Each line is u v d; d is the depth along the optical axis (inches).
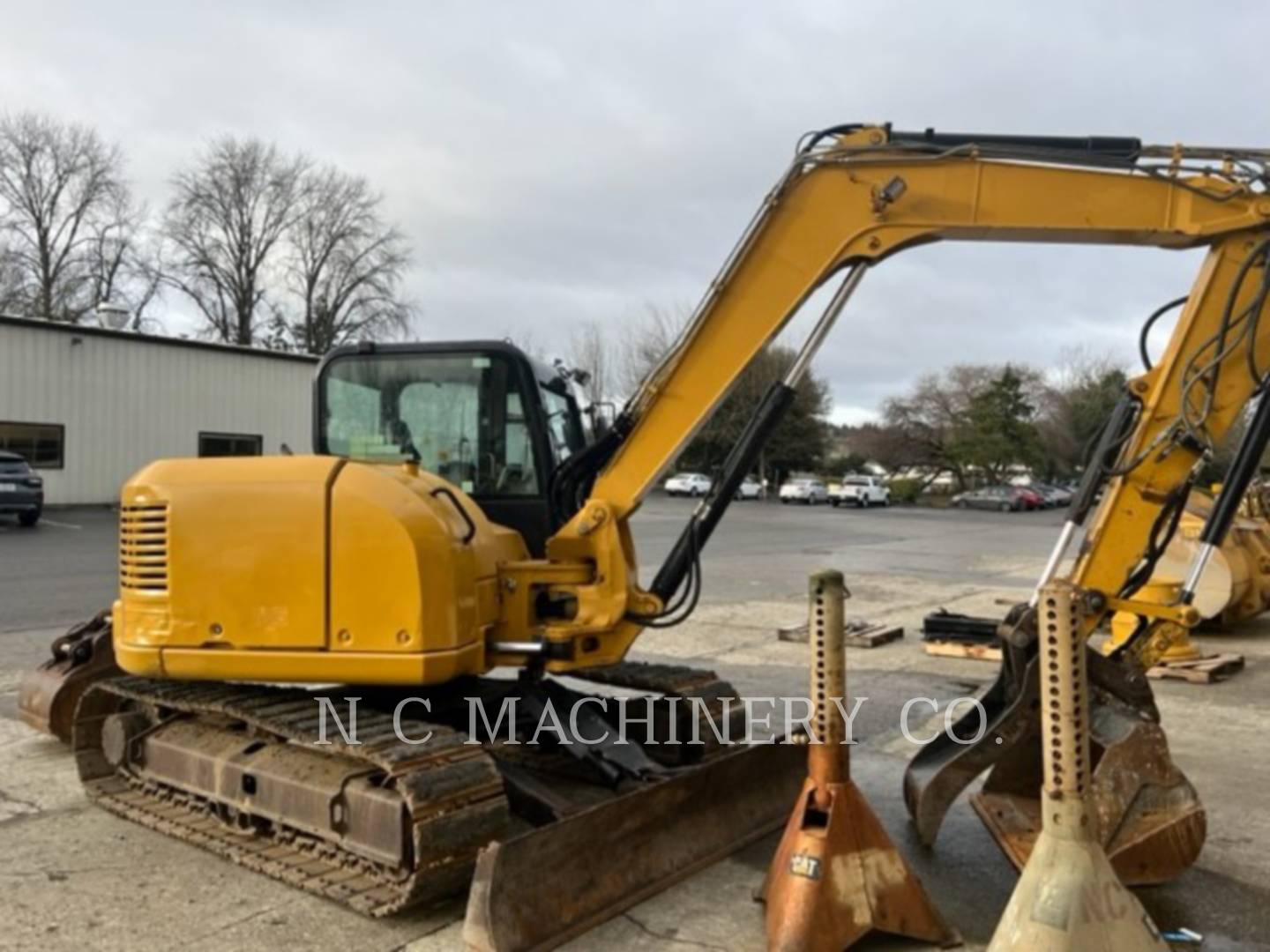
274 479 165.2
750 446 182.9
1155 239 169.5
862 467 2576.3
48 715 227.3
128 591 171.2
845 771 141.2
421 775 148.0
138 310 1925.4
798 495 1984.5
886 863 138.9
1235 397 164.9
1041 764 176.4
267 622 162.7
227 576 164.2
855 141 172.4
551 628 177.2
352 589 159.9
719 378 178.4
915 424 2454.5
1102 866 123.6
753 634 402.0
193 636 165.2
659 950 139.7
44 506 976.3
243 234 1962.4
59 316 1807.3
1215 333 165.6
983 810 174.1
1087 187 167.8
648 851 158.1
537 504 197.8
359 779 157.6
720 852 169.6
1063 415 2461.9
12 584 502.0
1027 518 1572.3
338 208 2007.9
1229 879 165.6
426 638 158.2
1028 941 121.1
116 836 180.5
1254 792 210.2
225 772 176.1
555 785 201.5
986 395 2351.1
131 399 1039.0
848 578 627.5
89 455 1007.6
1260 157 164.9
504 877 134.8
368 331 2021.4
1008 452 2299.5
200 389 1095.0
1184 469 167.2
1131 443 169.5
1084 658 126.3
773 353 750.5
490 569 177.9
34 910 150.9
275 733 167.9
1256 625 435.2
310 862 162.2
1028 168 168.7
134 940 141.6
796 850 138.3
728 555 789.9
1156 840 153.5
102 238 1883.6
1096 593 167.2
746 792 179.8
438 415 204.1
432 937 143.4
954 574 661.3
